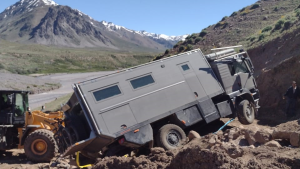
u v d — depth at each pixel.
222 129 12.10
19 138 12.22
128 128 9.28
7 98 12.07
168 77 10.43
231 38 39.06
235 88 11.84
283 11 42.78
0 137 11.58
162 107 9.95
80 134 9.38
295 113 12.58
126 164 7.24
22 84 55.97
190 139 9.73
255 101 12.88
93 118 8.98
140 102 9.70
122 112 9.37
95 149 9.59
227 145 6.62
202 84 10.99
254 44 27.03
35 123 12.15
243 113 11.75
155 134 10.00
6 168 10.36
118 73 9.79
